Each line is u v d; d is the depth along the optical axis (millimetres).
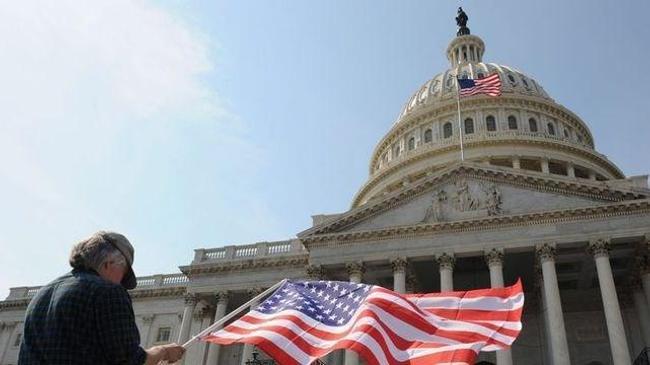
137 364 5379
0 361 72000
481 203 49500
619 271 51062
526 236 46844
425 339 10703
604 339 52469
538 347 52250
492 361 52031
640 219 45281
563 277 52938
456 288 55406
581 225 46156
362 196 95375
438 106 92750
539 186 49156
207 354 57906
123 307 5371
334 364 47812
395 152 98062
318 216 57312
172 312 67250
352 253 50375
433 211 50312
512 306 11375
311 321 11133
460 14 124750
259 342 10547
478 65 103000
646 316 47312
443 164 83625
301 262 57500
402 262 48531
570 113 94250
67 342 5094
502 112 90688
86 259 5805
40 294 5488
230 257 60719
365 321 10602
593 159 85750
